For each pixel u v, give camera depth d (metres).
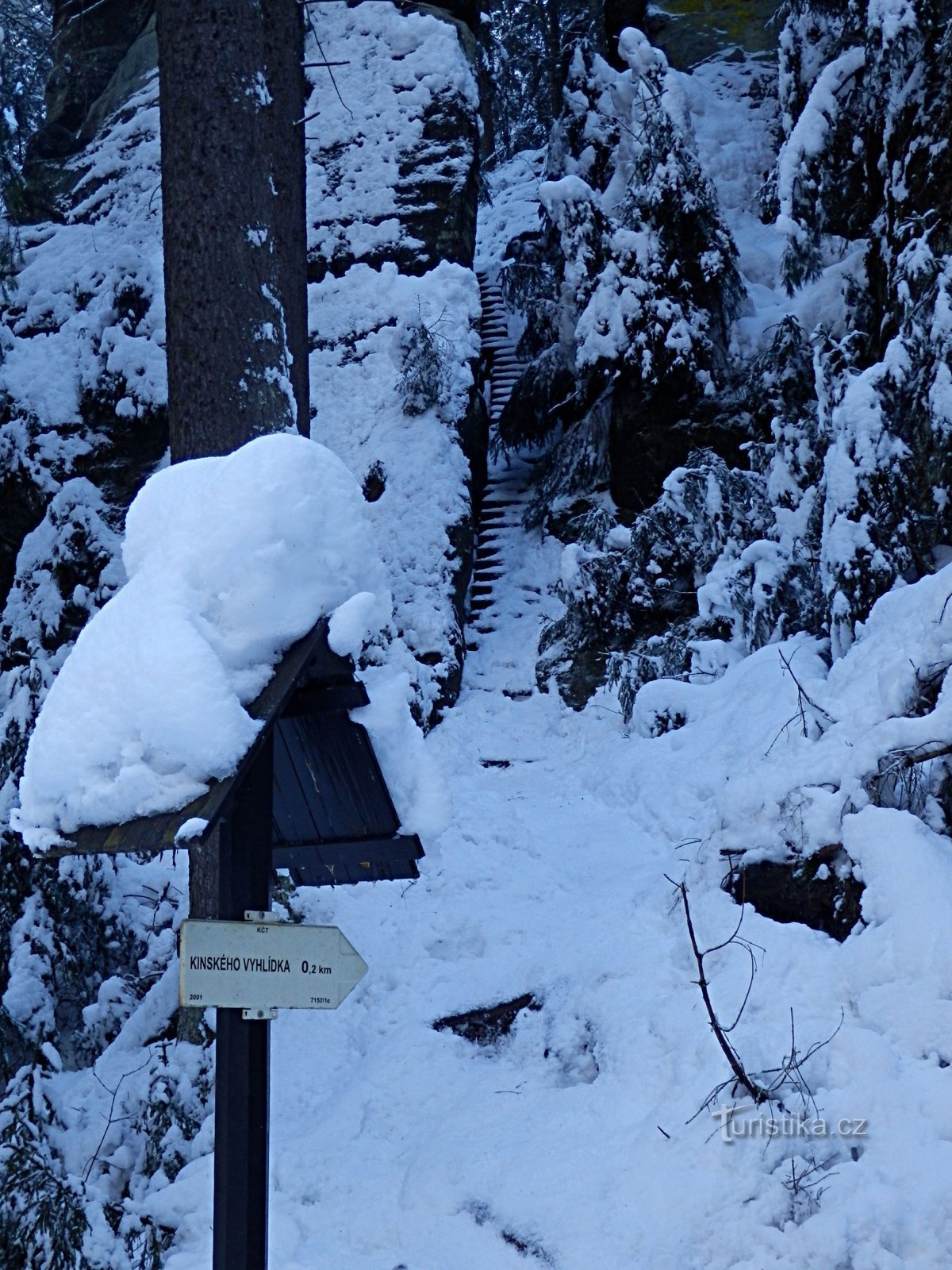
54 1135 5.93
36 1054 6.52
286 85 6.79
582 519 11.99
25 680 7.88
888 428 8.05
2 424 12.70
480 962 6.60
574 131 13.95
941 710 5.69
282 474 3.25
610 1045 5.47
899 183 8.78
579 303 12.27
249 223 6.49
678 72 14.98
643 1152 4.84
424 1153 5.26
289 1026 6.43
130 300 13.00
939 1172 4.42
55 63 17.38
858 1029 4.98
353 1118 5.64
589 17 16.33
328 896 7.48
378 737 3.48
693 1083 5.05
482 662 11.31
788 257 9.83
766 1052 5.00
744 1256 4.37
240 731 3.02
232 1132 3.08
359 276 13.14
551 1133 5.14
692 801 7.70
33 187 15.55
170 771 3.06
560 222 12.35
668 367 11.55
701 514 10.17
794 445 9.80
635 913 6.35
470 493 12.18
